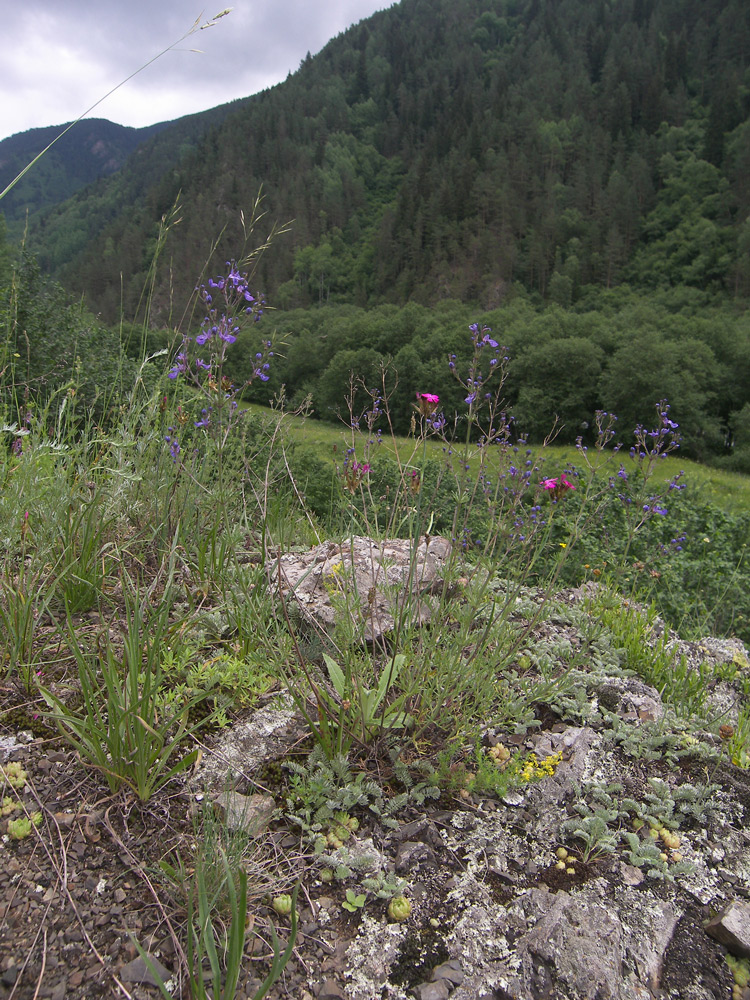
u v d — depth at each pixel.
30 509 2.76
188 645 2.69
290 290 139.50
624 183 152.88
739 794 2.45
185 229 84.25
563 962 1.76
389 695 2.62
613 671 3.11
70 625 2.12
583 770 2.47
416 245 147.00
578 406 58.81
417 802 2.26
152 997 1.57
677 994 1.74
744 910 1.93
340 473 3.06
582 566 5.37
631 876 2.08
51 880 1.81
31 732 2.26
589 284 132.50
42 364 6.63
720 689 3.42
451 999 1.66
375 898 1.93
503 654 2.66
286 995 1.64
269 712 2.51
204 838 1.86
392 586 2.73
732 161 152.50
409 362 46.50
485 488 2.84
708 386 60.91
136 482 3.22
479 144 189.75
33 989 1.56
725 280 118.31
